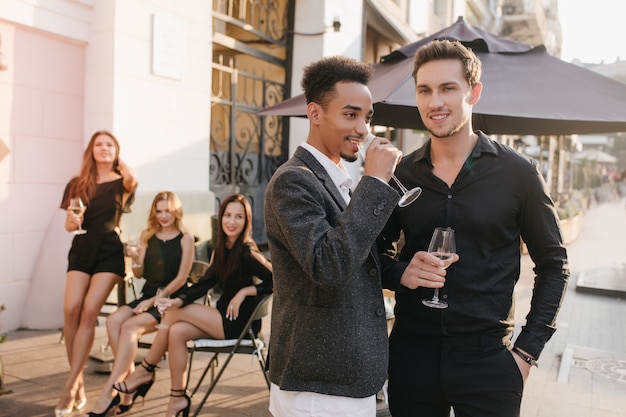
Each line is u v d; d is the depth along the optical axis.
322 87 1.78
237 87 7.82
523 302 7.43
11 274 5.11
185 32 6.40
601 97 3.43
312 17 8.77
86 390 3.91
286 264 1.76
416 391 2.02
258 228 8.34
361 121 1.78
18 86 5.03
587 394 4.23
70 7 5.35
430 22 15.16
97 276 3.64
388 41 12.84
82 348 3.55
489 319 1.95
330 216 1.74
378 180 1.64
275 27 8.64
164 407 3.69
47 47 5.26
